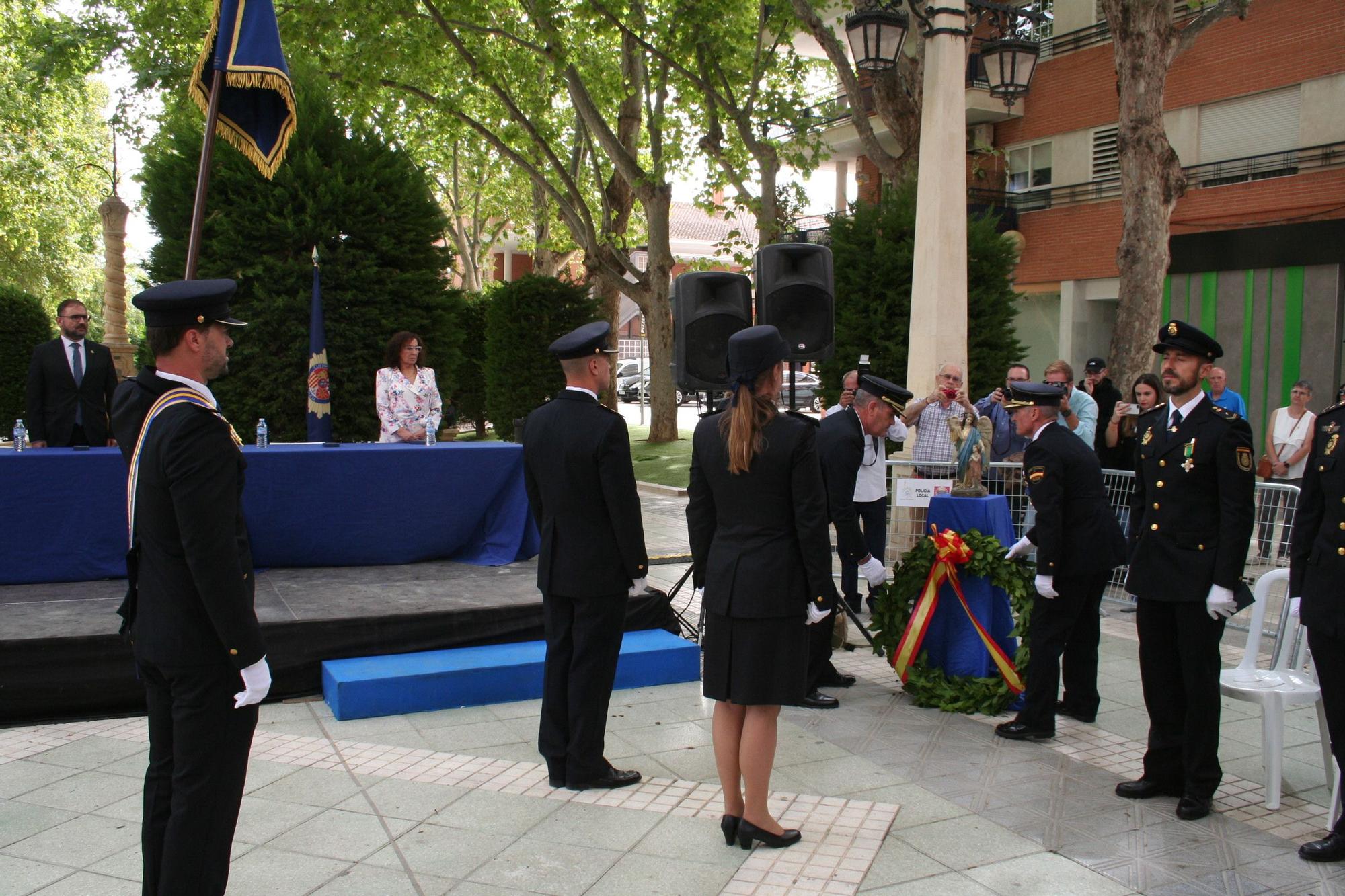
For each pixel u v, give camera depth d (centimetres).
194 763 297
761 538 384
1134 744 514
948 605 588
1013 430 884
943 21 905
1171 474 431
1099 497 512
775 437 381
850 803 432
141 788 436
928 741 514
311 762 468
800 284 654
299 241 1005
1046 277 2194
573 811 420
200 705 297
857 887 358
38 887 350
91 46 1866
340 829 400
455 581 668
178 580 296
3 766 458
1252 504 414
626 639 627
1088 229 2100
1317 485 404
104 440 849
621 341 4194
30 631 522
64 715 521
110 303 1705
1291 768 485
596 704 441
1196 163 1925
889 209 1303
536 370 1773
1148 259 1223
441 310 1100
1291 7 1753
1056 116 2153
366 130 1076
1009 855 386
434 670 546
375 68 1667
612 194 2166
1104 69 2047
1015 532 880
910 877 368
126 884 354
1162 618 437
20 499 623
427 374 789
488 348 1839
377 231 1040
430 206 1090
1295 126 1769
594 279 2145
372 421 1035
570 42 1967
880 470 757
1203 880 368
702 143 1802
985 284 1295
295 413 1008
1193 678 422
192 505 284
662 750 493
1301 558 408
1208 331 1859
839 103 2544
